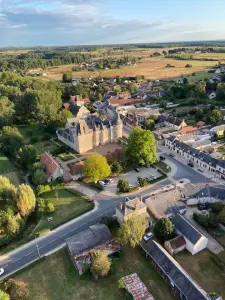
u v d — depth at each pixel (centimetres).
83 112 19450
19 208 9206
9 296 6388
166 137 14488
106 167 10819
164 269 6775
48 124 17312
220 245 7881
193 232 7662
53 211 9525
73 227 8744
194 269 7125
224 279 6850
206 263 7312
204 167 12150
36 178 10744
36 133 17050
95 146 14450
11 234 8475
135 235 7594
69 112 17850
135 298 6191
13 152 13700
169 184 10919
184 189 9856
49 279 6962
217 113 17275
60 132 15475
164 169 12106
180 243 7631
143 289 6419
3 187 9838
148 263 7338
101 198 10181
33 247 8025
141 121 18300
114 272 7056
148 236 8100
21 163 12600
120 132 15100
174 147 13800
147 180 11119
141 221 7856
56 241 8200
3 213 8838
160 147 14375
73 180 11300
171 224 7919
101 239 7700
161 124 17862
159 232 7900
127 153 12112
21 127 18138
